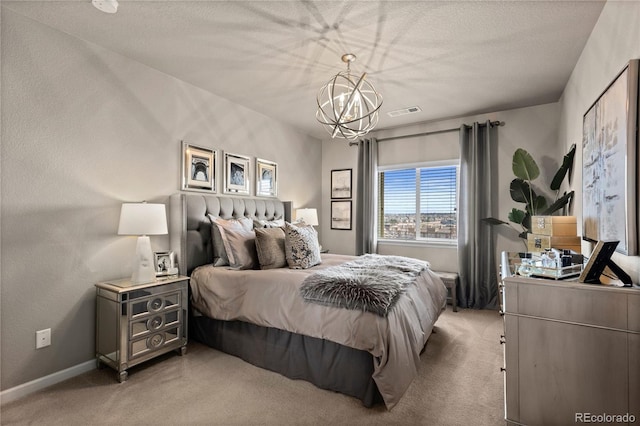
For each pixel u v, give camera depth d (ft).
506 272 6.22
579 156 8.57
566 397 4.70
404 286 7.36
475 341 9.43
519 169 11.41
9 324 6.56
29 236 6.88
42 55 7.07
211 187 11.16
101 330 7.69
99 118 8.11
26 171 6.84
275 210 13.71
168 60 8.87
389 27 7.17
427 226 14.87
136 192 8.93
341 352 6.66
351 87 10.36
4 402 6.37
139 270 7.90
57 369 7.20
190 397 6.53
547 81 10.06
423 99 11.64
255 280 8.17
